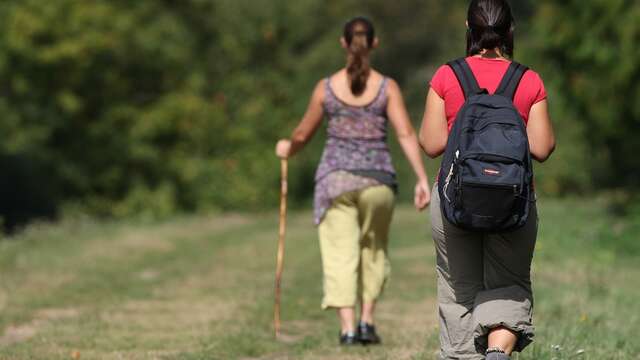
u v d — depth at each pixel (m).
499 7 16.50
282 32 105.50
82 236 60.28
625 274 40.50
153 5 96.38
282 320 30.50
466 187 14.82
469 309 16.52
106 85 91.12
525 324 15.92
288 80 105.00
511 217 14.91
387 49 159.12
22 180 87.94
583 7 57.38
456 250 16.39
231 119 102.88
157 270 45.53
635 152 63.34
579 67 59.41
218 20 104.50
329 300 25.39
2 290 37.34
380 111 25.34
